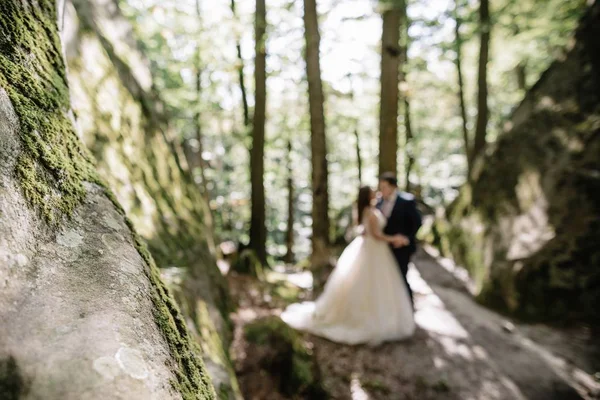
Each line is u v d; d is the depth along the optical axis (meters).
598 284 4.55
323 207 6.38
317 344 3.82
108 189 1.34
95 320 0.82
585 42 6.05
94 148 2.52
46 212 0.98
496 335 4.33
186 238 3.27
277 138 11.82
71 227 1.04
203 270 3.19
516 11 8.50
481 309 5.25
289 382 2.86
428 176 16.30
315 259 6.29
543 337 4.41
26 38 1.29
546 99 6.30
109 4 4.39
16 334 0.70
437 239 8.64
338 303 4.08
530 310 4.88
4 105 1.01
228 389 1.95
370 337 3.88
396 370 3.51
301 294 5.81
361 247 4.14
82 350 0.73
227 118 11.70
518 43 9.43
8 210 0.85
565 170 5.20
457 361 3.71
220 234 13.30
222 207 14.70
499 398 3.26
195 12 8.52
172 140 4.52
